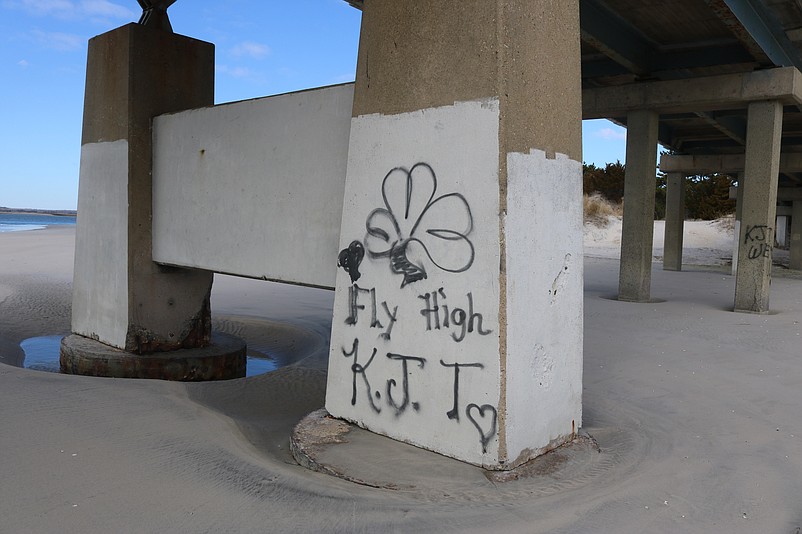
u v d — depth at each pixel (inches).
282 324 414.0
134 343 289.1
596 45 430.9
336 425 184.2
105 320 305.4
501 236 149.3
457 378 158.6
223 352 304.2
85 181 321.4
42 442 173.8
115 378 254.2
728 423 205.8
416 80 166.4
